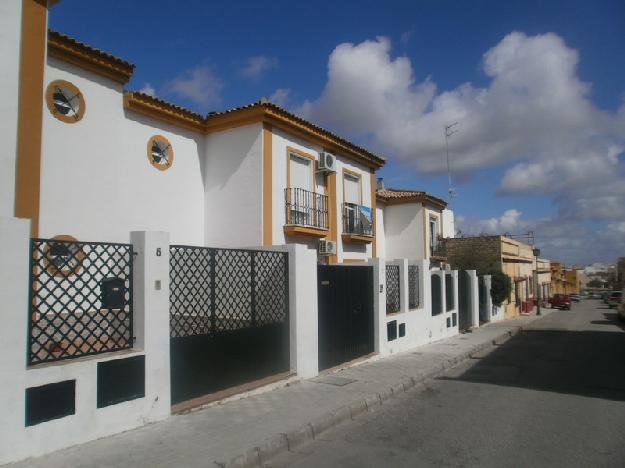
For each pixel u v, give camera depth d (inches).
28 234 175.5
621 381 368.2
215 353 264.5
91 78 383.6
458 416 265.7
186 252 249.3
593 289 4121.6
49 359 187.9
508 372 409.1
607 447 212.2
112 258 214.2
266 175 475.8
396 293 498.6
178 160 474.6
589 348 583.8
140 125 434.0
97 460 176.6
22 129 278.1
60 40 352.5
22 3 278.2
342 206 621.3
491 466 189.9
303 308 327.0
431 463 193.8
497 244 1047.0
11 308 169.6
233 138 494.0
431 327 577.6
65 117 363.3
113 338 213.6
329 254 568.1
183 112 470.3
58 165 356.8
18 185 275.9
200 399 249.8
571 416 264.7
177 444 195.3
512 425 247.1
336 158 612.7
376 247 765.3
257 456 192.5
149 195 438.6
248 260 289.4
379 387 314.5
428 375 375.6
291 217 508.7
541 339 695.1
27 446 173.3
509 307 1175.6
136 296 220.4
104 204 387.2
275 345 309.7
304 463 195.3
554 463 192.5
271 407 257.3
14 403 169.6
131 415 210.5
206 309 260.2
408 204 851.4
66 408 186.5
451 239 1084.5
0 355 166.4
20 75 277.6
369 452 207.8
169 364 228.5
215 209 499.2
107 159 392.2
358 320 412.2
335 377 341.4
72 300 198.1
